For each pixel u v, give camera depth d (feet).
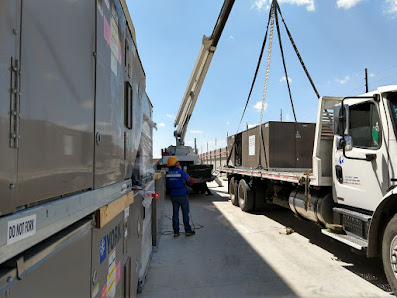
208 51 27.45
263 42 20.77
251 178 25.02
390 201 10.00
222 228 19.63
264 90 21.33
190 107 33.45
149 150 14.07
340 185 13.25
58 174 3.13
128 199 7.01
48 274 2.95
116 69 6.01
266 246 15.46
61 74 3.22
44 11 2.85
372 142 11.51
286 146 22.65
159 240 16.84
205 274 11.73
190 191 42.16
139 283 10.09
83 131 3.92
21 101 2.45
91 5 4.27
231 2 22.43
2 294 2.19
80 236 3.89
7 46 2.24
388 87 11.11
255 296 9.78
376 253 10.52
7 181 2.24
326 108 14.83
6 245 2.15
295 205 16.87
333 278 11.25
